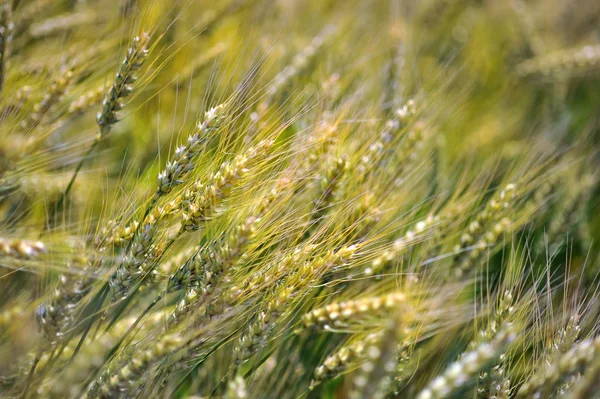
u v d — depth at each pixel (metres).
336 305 0.88
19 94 0.98
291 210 0.93
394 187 1.01
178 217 0.92
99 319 0.90
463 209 1.01
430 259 0.98
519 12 1.61
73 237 0.93
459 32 1.59
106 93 0.95
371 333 0.90
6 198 1.00
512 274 0.96
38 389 0.87
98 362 0.84
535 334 0.94
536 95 1.47
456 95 1.24
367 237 0.95
